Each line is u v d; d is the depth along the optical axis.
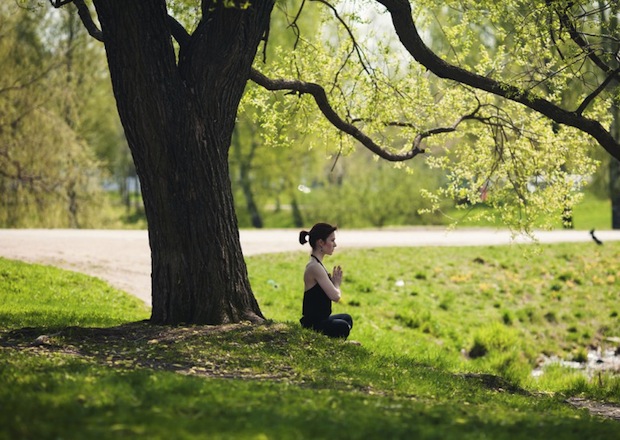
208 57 12.02
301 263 25.62
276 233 34.22
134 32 11.57
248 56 12.27
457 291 24.47
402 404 7.91
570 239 33.00
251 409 6.79
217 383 8.08
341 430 6.27
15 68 38.94
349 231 37.44
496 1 14.09
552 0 13.03
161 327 11.91
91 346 10.67
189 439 5.68
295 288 22.30
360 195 62.12
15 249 24.06
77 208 41.06
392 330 20.30
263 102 16.55
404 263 26.70
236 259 12.53
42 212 38.91
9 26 39.09
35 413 6.17
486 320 22.28
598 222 66.06
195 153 12.04
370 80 16.59
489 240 32.25
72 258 23.36
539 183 17.45
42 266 21.05
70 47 43.53
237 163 59.78
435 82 17.20
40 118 38.81
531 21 13.50
